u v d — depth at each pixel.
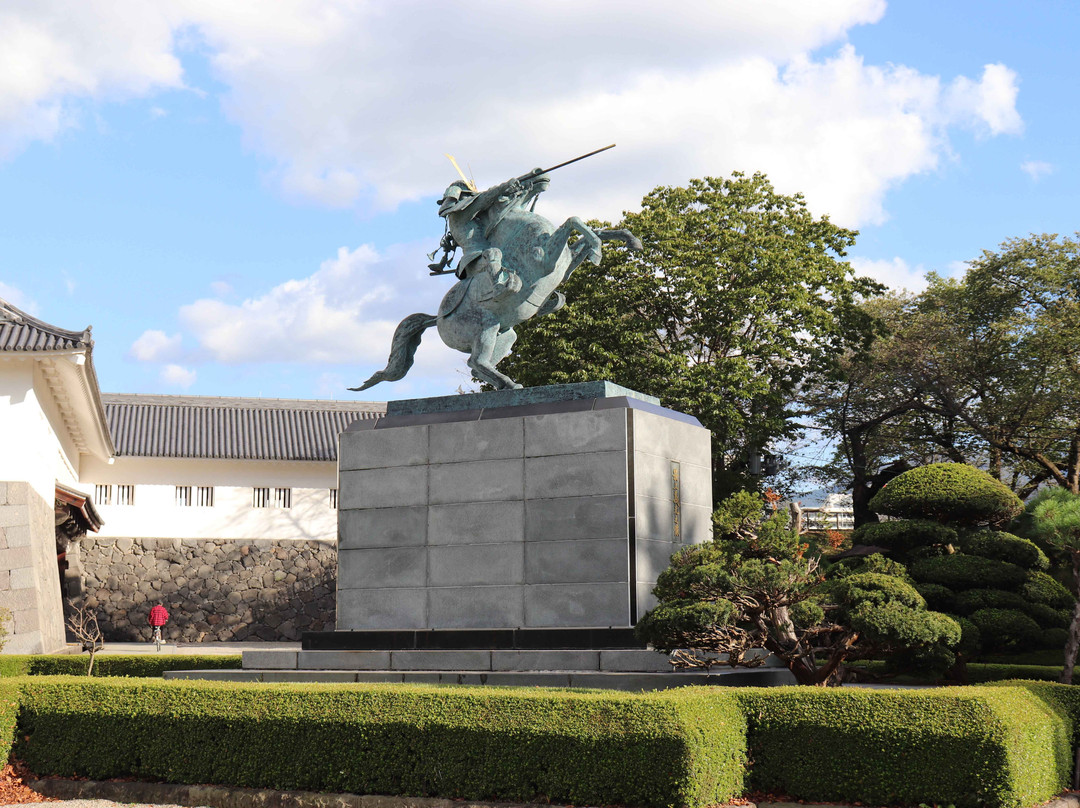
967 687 7.69
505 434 10.81
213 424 33.94
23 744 8.83
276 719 7.87
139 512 32.16
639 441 10.34
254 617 32.28
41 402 21.98
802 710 7.30
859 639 9.33
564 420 10.55
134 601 31.53
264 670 10.94
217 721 8.09
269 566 32.72
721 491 24.98
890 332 27.84
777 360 27.14
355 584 11.24
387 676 10.21
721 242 24.98
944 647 9.30
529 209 12.15
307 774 7.70
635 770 6.81
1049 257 28.66
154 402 34.56
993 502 14.95
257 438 33.56
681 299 24.84
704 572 8.66
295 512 33.28
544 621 10.29
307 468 33.59
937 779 6.87
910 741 6.96
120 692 8.61
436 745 7.36
